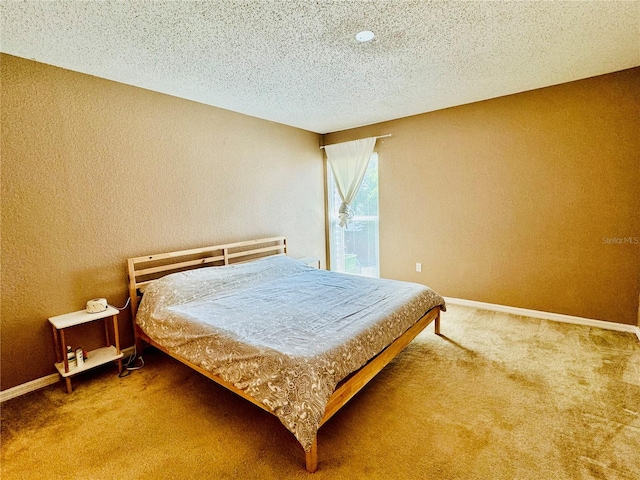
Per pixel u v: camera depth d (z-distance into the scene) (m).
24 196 2.28
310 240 4.86
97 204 2.64
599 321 3.17
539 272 3.44
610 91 2.93
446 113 3.85
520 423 1.87
